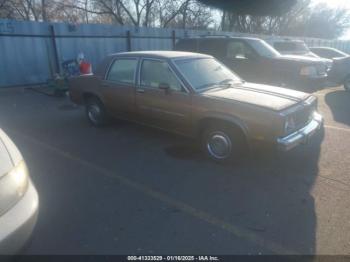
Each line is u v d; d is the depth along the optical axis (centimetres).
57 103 889
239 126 418
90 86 628
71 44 1181
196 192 380
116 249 281
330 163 457
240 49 912
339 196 367
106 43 1286
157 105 512
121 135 597
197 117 461
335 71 1136
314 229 306
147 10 2744
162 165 459
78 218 327
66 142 562
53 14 2705
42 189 390
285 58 851
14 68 1055
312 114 473
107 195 374
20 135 603
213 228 310
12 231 215
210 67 539
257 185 396
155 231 306
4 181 227
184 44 1041
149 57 527
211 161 469
